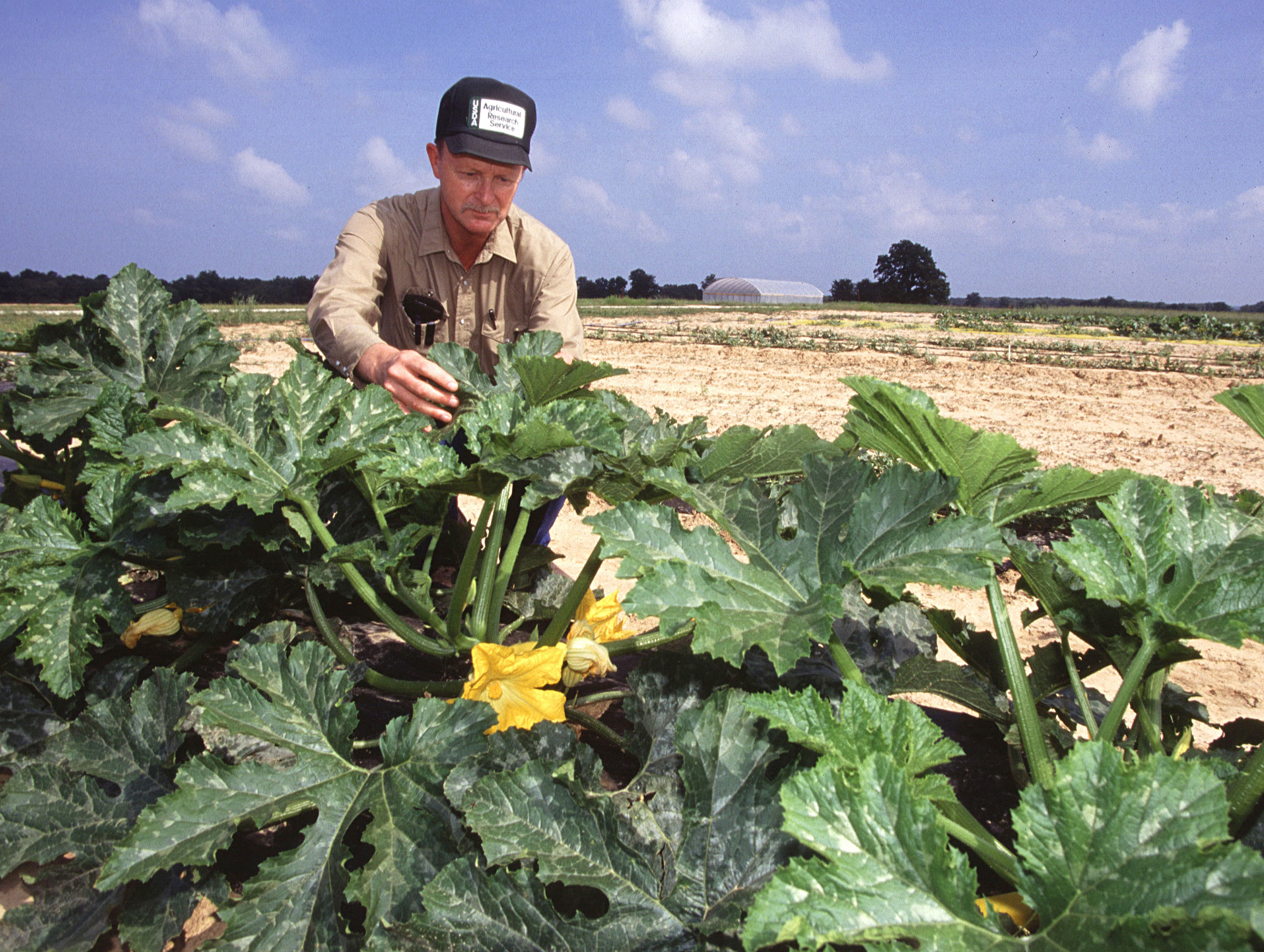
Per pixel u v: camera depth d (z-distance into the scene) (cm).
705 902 113
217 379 220
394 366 216
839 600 124
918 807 96
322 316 279
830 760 106
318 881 121
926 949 87
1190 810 88
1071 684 149
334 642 177
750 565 139
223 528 177
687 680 152
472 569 169
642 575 129
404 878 119
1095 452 827
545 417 158
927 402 137
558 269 327
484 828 116
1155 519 133
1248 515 140
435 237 308
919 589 423
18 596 163
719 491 150
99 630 175
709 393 1168
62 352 219
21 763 155
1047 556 157
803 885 91
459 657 180
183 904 128
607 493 166
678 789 135
